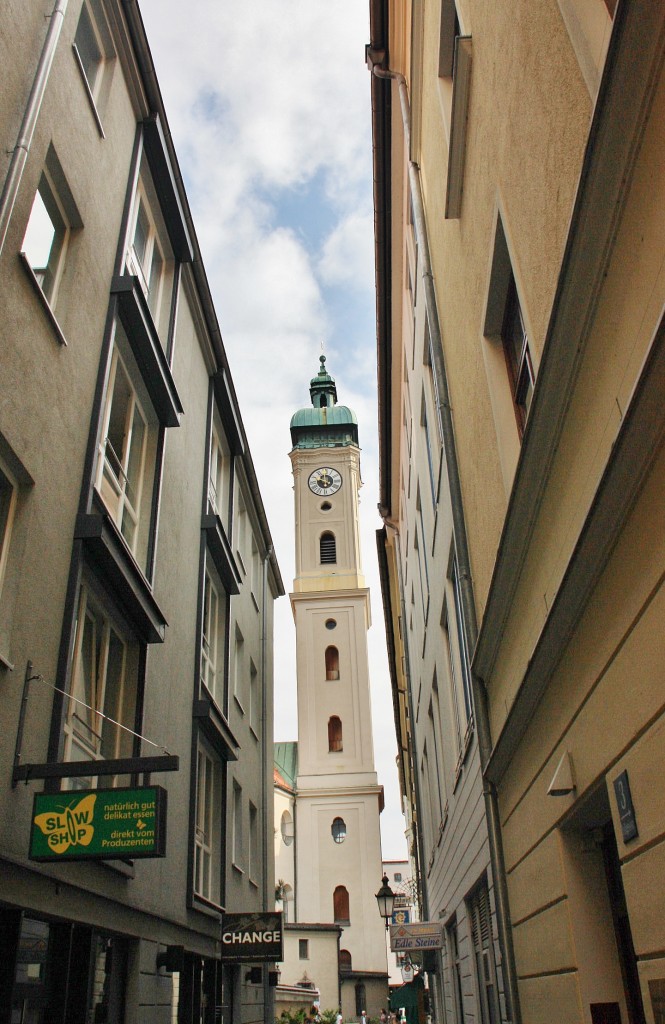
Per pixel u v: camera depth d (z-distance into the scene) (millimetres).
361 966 55531
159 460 12266
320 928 53438
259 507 23219
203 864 14953
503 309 7512
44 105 8562
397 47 13203
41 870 7305
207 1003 14117
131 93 12328
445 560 12234
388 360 20422
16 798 7125
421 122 12328
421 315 13781
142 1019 10016
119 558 9602
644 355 3514
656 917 3850
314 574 67250
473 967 12195
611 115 3461
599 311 4031
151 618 10625
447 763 14188
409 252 15867
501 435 7383
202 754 15289
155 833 6965
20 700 7359
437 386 10883
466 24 7621
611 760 4484
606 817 5477
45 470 8211
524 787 7078
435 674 15492
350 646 65000
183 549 14359
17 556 7559
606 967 5508
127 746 10375
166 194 13609
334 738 63281
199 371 16781
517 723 6945
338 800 60531
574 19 4250
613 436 4020
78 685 9125
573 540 4922
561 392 4727
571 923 5637
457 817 12844
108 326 10367
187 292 15836
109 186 11008
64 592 8516
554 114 4801
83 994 8273
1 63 7629
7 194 7281
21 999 7367
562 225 4773
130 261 12039
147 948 10492
